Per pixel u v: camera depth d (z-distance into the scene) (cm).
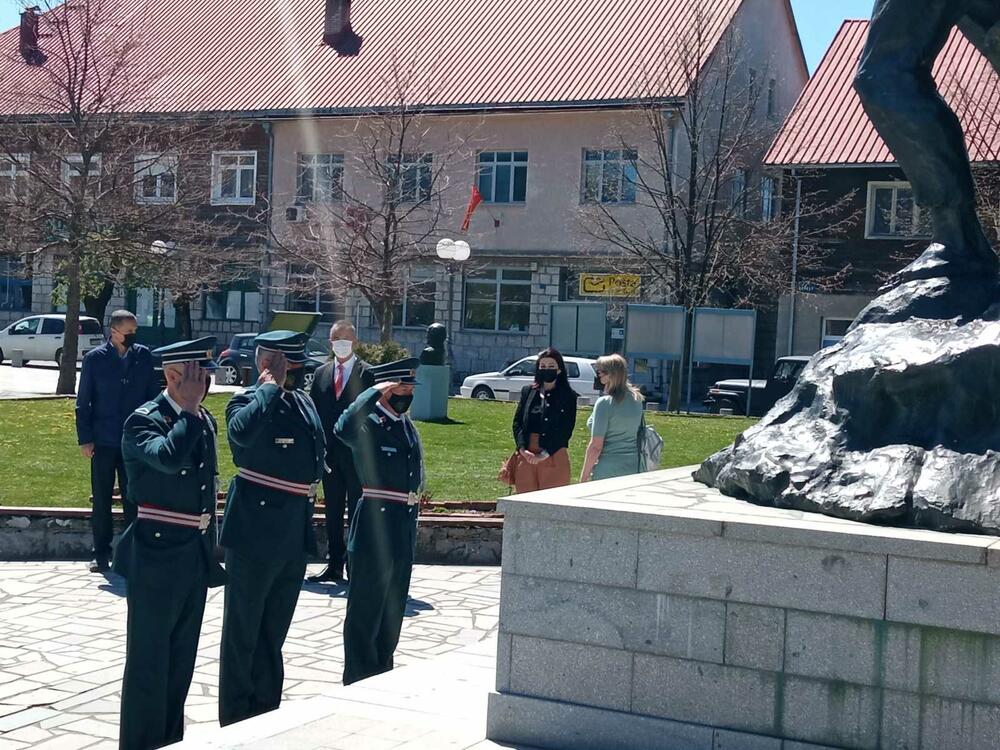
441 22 4012
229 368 3278
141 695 600
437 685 610
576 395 1018
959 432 499
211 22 4300
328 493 1020
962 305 550
